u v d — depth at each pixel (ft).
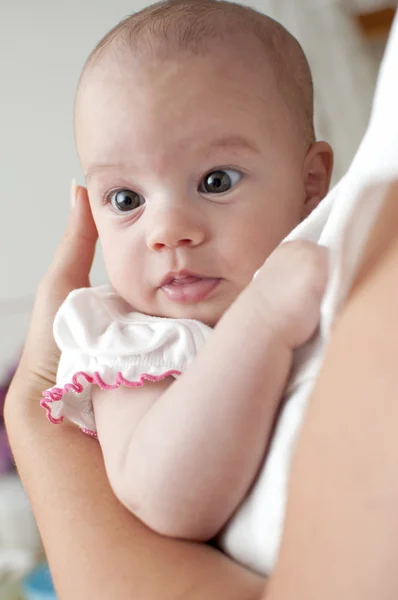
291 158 2.31
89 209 2.76
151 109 2.12
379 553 0.83
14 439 2.25
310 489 0.95
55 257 2.73
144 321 2.08
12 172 6.35
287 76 2.41
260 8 6.29
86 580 1.56
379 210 1.13
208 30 2.25
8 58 6.45
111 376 1.90
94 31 6.42
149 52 2.20
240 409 1.52
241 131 2.15
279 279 1.53
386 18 6.56
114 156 2.18
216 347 1.56
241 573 1.44
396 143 1.06
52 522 1.80
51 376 2.44
